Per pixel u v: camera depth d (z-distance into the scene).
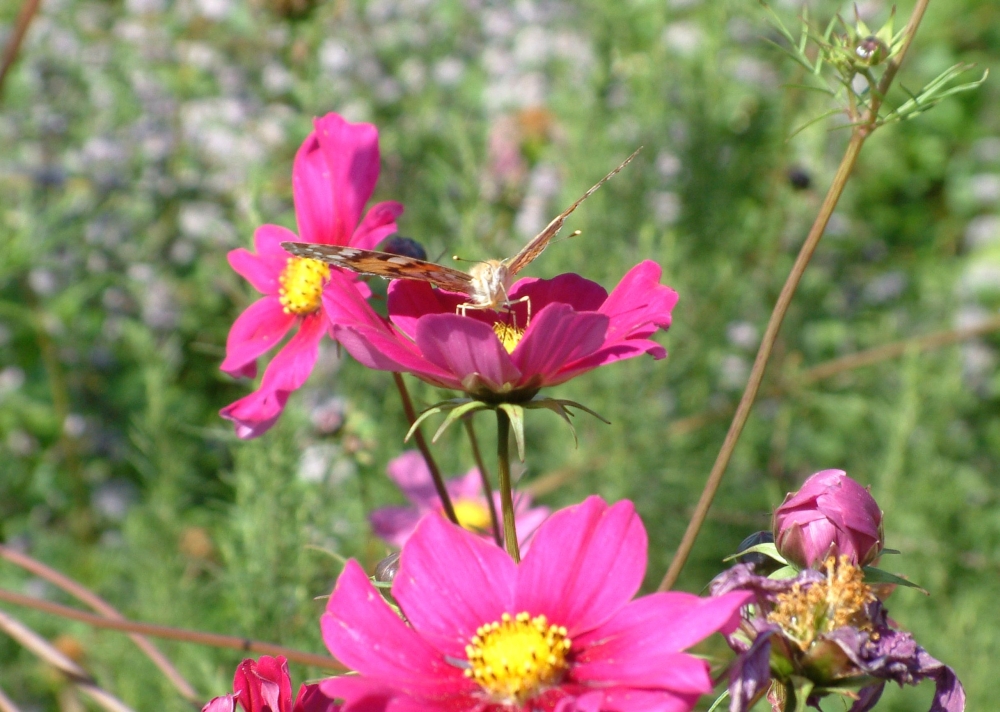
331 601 0.41
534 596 0.42
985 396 1.04
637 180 0.95
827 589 0.43
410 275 0.47
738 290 0.98
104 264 1.12
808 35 0.48
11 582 0.92
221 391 1.07
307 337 0.50
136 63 1.24
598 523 0.42
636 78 1.01
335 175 0.51
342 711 0.39
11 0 1.27
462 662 0.42
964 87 0.47
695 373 0.91
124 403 1.06
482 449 0.74
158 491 0.77
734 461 0.91
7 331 1.07
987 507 0.92
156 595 0.73
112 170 1.17
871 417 0.99
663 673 0.39
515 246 0.93
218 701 0.42
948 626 0.73
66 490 1.04
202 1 1.24
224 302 1.09
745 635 0.42
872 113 0.47
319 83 0.88
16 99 1.20
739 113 1.13
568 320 0.43
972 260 1.29
